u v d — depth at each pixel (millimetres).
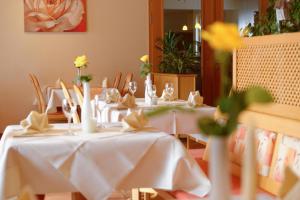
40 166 2803
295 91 2602
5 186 2699
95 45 8391
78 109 6168
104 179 2857
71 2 8227
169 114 4508
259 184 2764
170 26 8664
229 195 996
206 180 2887
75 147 2830
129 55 8539
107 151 2867
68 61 8281
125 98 4621
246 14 8883
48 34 8180
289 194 1256
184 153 2924
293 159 2498
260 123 2861
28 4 8055
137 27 8547
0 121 8055
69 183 2836
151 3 8570
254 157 972
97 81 8430
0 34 8000
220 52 1056
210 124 1002
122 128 3242
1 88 8062
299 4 3291
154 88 5145
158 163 2955
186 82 6996
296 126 2512
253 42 3004
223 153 992
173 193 2963
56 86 7531
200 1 8727
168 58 8102
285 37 2678
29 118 3150
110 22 8430
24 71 8117
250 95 1011
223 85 1079
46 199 4238
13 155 2766
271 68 2818
